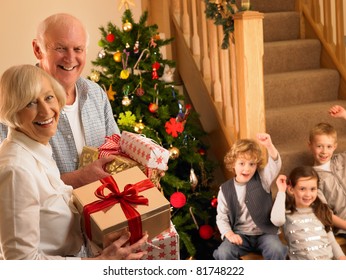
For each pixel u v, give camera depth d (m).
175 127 2.83
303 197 2.51
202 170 3.05
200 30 3.41
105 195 1.41
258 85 2.67
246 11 2.59
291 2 4.14
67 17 1.74
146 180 1.49
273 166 2.55
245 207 2.58
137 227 1.33
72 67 1.75
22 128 1.29
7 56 3.65
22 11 3.62
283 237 2.77
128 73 2.83
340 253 2.50
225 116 3.13
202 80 3.41
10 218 1.19
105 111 1.98
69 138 1.79
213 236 3.12
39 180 1.27
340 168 2.77
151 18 4.03
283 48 3.71
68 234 1.36
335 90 3.65
